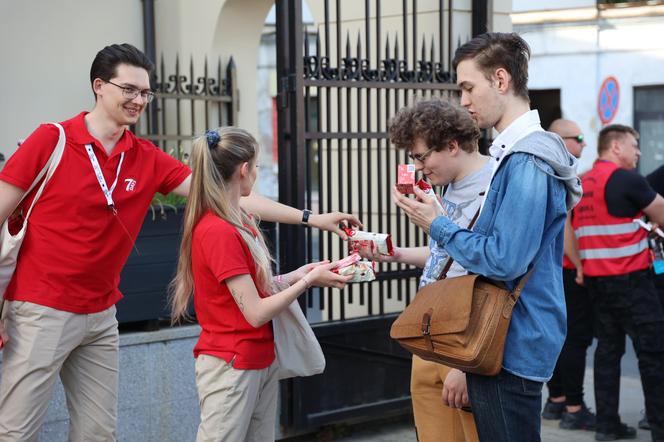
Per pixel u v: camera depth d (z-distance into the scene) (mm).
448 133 2994
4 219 3281
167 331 4586
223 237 3039
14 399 3398
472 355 2684
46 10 6707
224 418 3105
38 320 3348
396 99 5117
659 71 13500
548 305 2777
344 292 5543
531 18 14359
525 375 2740
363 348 5117
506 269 2605
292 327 3279
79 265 3387
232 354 3094
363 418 5445
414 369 3506
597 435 5406
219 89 7234
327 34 4852
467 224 3076
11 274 3363
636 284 5203
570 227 5445
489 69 2777
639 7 13539
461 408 3184
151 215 4500
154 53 7441
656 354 5180
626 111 13859
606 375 5379
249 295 3031
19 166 3258
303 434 5195
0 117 6492
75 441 3658
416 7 5301
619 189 5207
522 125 2740
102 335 3586
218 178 3100
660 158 13711
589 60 14070
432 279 3191
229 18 7449
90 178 3369
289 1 4707
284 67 4781
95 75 3410
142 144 3607
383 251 3379
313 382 4961
